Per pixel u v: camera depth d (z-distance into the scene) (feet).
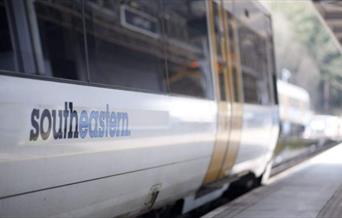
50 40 14.17
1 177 11.75
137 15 19.12
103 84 16.15
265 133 33.50
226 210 23.25
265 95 34.40
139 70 18.47
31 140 12.57
